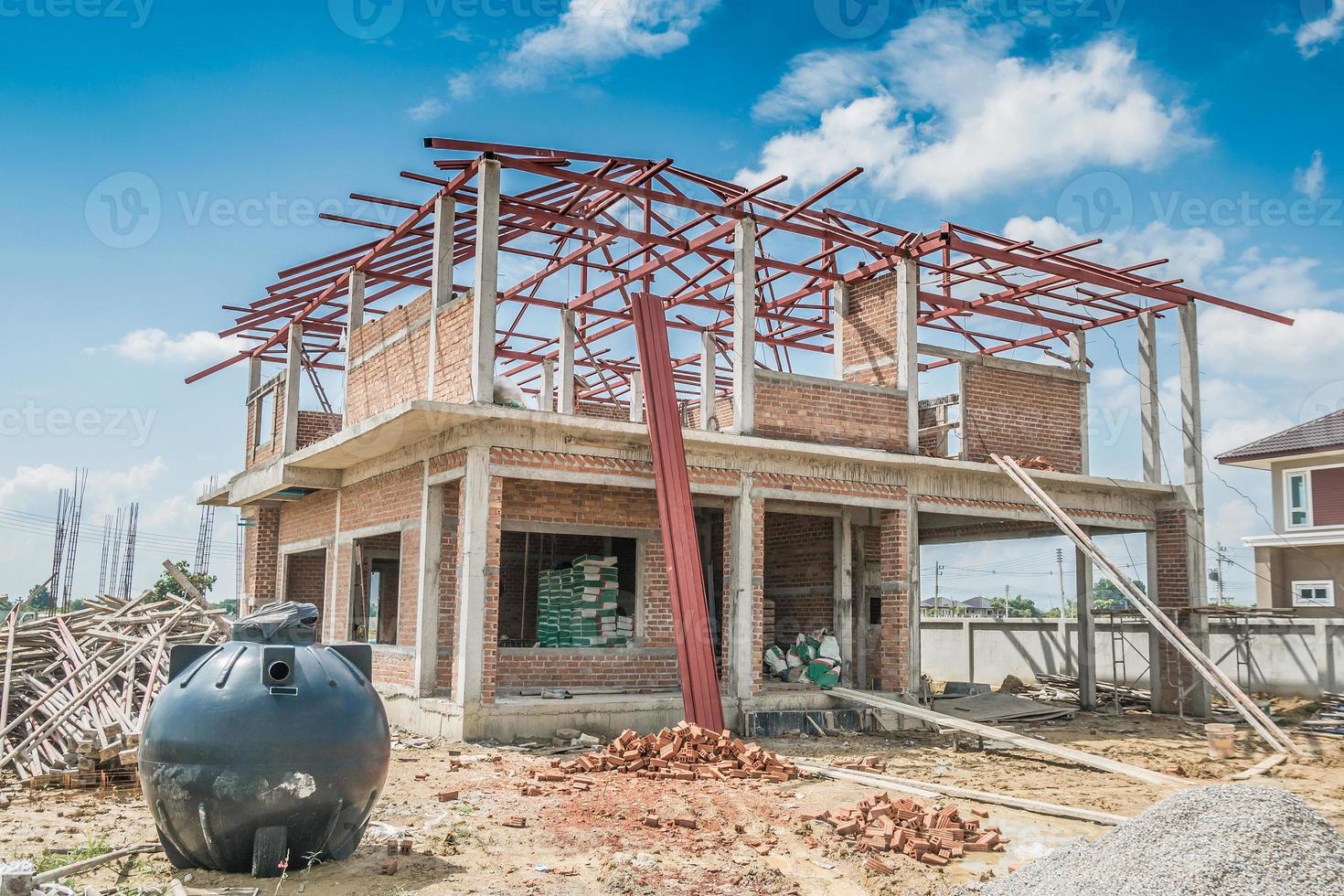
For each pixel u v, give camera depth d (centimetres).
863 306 1794
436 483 1421
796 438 1581
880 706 1527
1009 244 1692
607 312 1886
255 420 2148
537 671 1473
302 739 647
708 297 1972
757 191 1463
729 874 735
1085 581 1966
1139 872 613
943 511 1716
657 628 1562
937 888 721
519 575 1894
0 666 1297
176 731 642
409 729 1410
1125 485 1861
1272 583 2556
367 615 1748
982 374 1855
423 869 713
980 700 1858
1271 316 1870
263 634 700
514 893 668
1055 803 1048
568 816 902
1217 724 1719
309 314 1917
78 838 777
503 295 1930
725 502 1552
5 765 1059
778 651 1744
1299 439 2580
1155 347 1953
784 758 1217
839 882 733
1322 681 2000
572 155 1392
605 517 1535
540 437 1373
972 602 6556
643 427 1420
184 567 3225
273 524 2145
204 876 661
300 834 660
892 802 925
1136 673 2327
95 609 1655
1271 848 601
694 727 1209
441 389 1412
